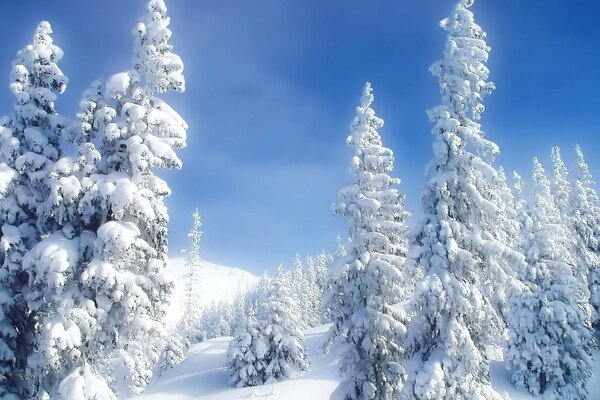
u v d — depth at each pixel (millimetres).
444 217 19406
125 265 15953
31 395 16359
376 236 20703
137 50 16734
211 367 56219
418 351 19672
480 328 19141
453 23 20672
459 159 19750
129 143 15961
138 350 44031
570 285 36719
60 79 17391
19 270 15797
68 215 16000
